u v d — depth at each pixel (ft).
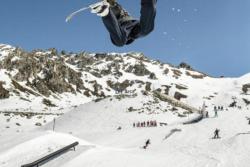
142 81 494.59
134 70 548.31
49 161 68.90
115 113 233.55
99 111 238.27
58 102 373.81
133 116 224.53
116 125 209.97
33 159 69.92
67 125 218.18
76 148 78.59
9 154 71.51
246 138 108.88
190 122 187.93
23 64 400.88
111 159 72.23
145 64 587.68
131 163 71.92
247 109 212.84
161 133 143.74
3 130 204.95
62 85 428.97
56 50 572.10
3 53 425.69
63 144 81.41
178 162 80.64
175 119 219.82
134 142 132.05
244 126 149.89
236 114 188.65
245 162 80.53
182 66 623.77
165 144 122.21
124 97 269.03
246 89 442.91
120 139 140.36
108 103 253.44
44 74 422.00
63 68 461.37
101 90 468.75
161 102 262.67
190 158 86.38
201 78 550.77
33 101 339.16
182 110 246.47
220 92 442.91
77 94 433.07
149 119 217.77
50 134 85.71
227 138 115.85
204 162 81.15
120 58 606.14
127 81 499.10
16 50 418.72
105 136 150.92
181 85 466.70
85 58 601.62
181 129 145.07
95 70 553.64
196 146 106.73
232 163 79.82
